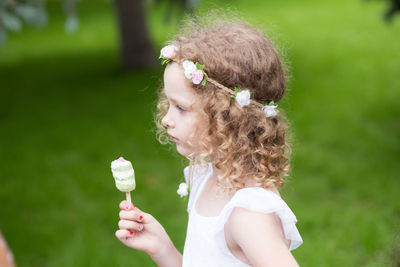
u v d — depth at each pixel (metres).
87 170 5.09
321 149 5.28
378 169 4.70
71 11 5.54
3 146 5.93
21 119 7.03
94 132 6.24
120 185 1.33
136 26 9.19
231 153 1.22
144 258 3.42
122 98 7.66
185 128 1.25
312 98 7.12
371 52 9.84
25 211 4.25
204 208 1.36
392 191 4.23
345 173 4.64
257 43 1.26
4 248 1.72
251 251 1.14
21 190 4.66
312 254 3.32
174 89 1.24
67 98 7.92
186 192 1.54
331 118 6.23
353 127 5.86
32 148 5.82
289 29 12.61
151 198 4.36
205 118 1.22
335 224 3.75
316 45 10.73
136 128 6.28
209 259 1.28
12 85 9.06
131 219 1.35
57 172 5.07
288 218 1.19
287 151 1.40
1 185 4.81
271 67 1.26
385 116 6.23
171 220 3.94
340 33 11.73
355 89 7.49
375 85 7.67
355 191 4.30
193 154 1.30
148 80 8.50
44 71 9.98
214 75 1.22
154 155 5.40
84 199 4.44
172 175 4.85
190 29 1.38
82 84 8.68
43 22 3.99
